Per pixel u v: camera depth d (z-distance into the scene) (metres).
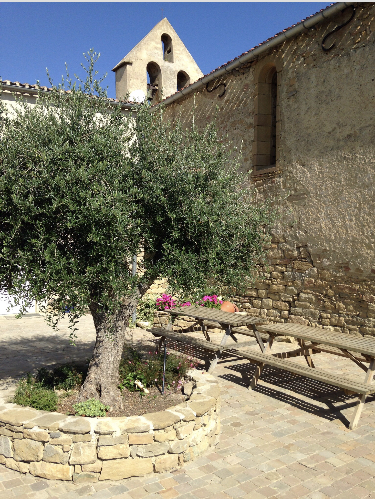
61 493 3.47
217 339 8.87
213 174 4.65
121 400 4.69
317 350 6.56
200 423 4.09
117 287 3.93
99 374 4.69
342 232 7.93
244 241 4.98
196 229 4.36
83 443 3.64
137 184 4.50
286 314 9.12
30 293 3.89
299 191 8.79
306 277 8.66
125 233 3.97
